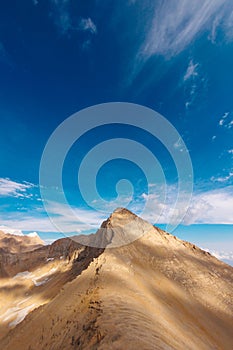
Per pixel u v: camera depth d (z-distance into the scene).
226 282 79.94
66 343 20.83
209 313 55.38
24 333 37.06
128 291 32.41
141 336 17.06
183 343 21.83
